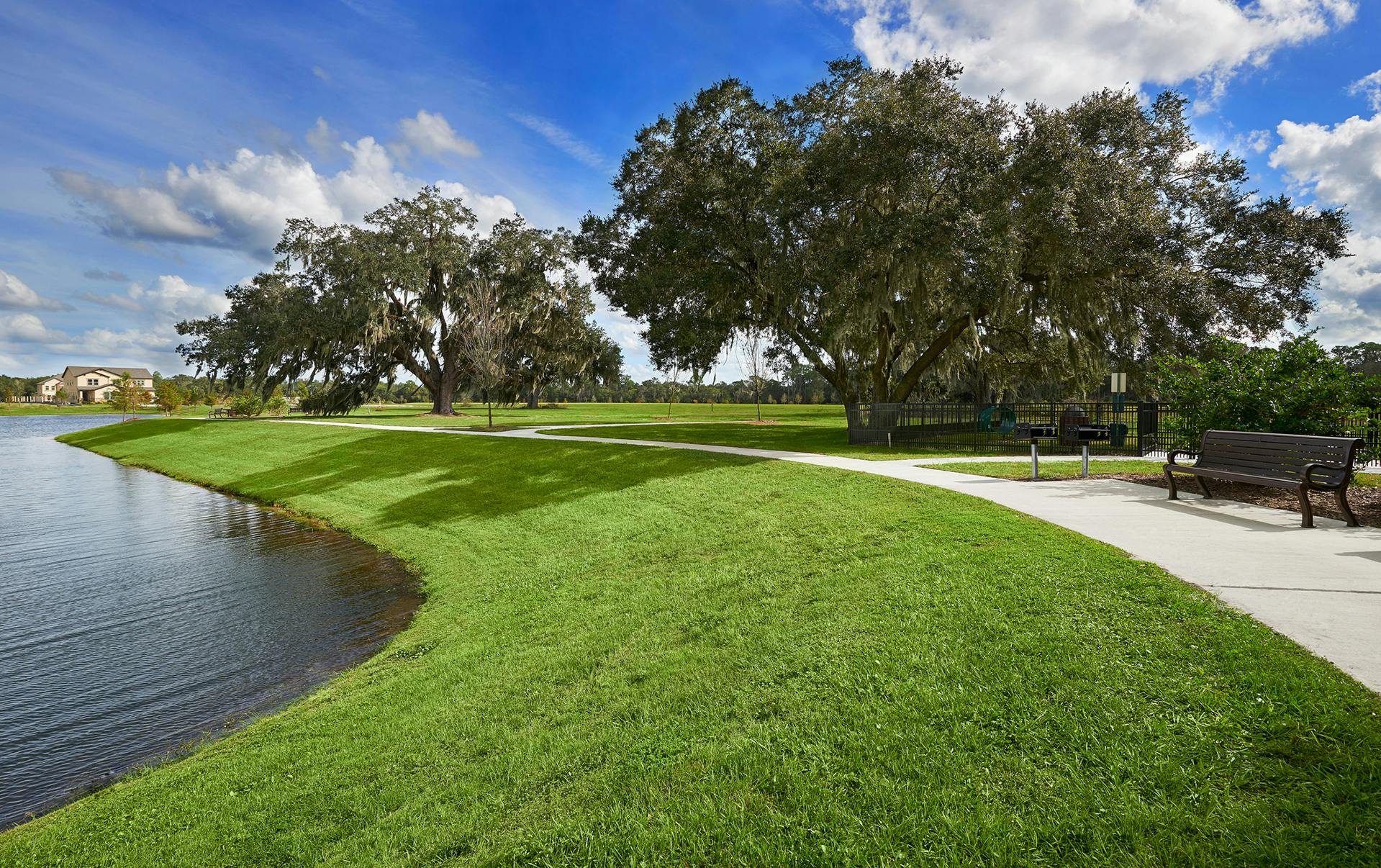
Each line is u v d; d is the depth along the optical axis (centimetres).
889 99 2186
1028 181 1981
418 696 605
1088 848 255
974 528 741
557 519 1318
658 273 2462
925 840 271
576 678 560
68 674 750
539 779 393
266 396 4866
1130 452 1608
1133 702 344
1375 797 255
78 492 2288
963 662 412
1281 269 2097
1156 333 2153
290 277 4916
